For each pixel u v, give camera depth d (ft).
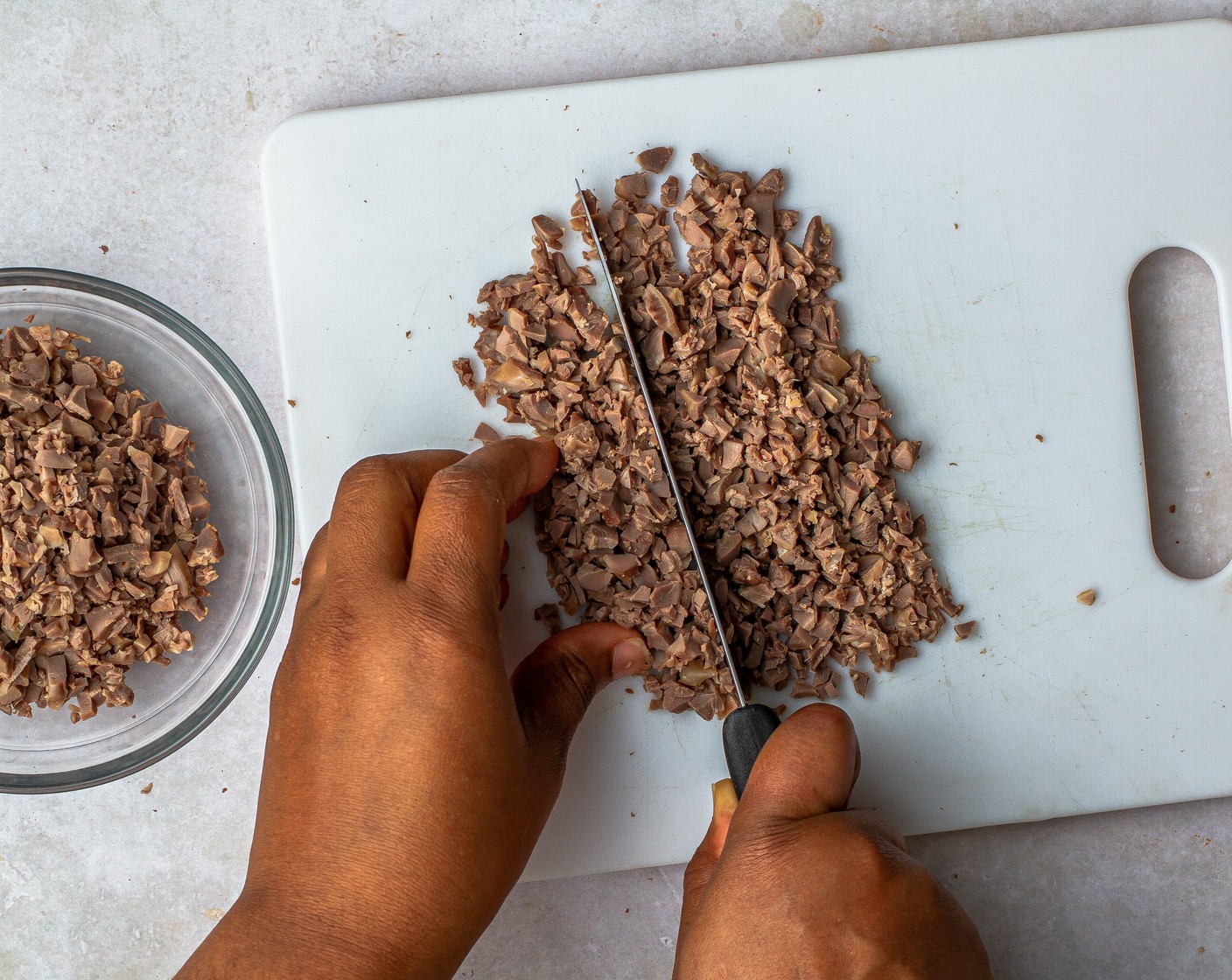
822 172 1.60
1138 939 1.67
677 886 1.68
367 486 1.39
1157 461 1.68
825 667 1.59
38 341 1.57
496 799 1.34
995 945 1.67
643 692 1.60
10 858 1.66
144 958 1.67
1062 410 1.61
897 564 1.57
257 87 1.67
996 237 1.61
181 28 1.66
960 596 1.61
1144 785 1.62
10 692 1.56
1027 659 1.61
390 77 1.67
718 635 1.54
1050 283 1.61
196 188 1.67
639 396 1.53
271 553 1.67
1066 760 1.61
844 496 1.55
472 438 1.60
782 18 1.68
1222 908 1.67
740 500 1.53
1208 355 1.68
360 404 1.59
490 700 1.34
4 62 1.66
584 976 1.68
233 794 1.67
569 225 1.59
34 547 1.53
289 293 1.59
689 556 1.54
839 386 1.57
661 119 1.60
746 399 1.54
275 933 1.31
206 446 1.68
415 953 1.32
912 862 1.35
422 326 1.60
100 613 1.56
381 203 1.59
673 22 1.68
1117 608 1.62
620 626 1.55
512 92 1.59
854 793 1.61
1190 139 1.62
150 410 1.61
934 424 1.61
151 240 1.67
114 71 1.66
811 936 1.32
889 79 1.60
